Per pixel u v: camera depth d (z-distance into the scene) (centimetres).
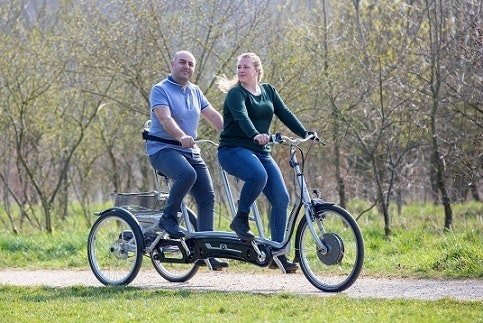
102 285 1981
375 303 1538
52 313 1504
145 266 2294
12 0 3634
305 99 3216
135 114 3694
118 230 1981
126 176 4547
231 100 1748
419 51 3019
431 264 2102
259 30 3212
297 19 3288
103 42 3262
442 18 2898
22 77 3525
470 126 3238
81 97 3659
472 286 1822
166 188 1958
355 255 1706
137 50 3259
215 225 3338
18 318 1466
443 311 1438
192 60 1889
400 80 3016
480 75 2942
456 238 2431
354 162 3600
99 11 3309
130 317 1439
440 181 2945
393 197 3678
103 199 4709
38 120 3712
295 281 1962
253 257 1772
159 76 3309
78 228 3625
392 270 2102
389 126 3047
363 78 3120
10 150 3841
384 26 3084
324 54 3181
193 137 1902
